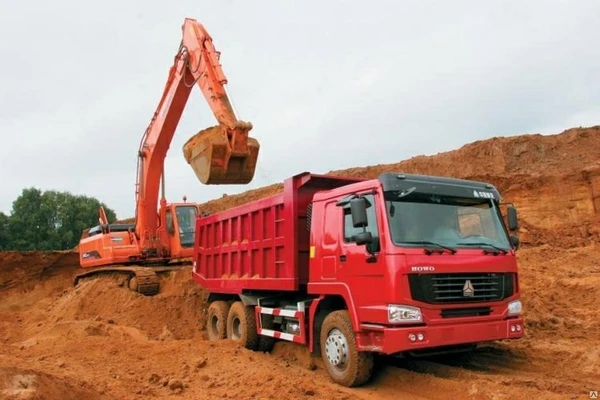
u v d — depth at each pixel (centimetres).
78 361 952
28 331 1527
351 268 755
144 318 1438
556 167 3031
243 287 1081
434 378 723
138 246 1603
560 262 1770
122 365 921
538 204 2450
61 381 678
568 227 2283
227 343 1057
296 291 941
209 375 834
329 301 838
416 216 732
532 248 2003
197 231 1335
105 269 1684
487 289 734
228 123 1112
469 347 773
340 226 791
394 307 677
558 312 1252
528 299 1321
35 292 2347
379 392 725
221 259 1201
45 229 6184
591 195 2353
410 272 684
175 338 1337
